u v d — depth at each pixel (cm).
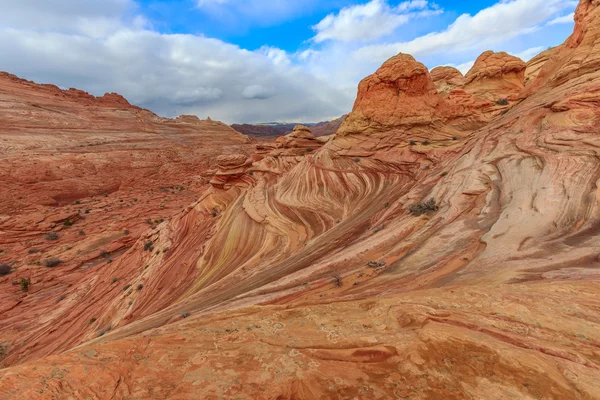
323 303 940
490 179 1727
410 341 502
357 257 1506
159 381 415
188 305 1744
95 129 10269
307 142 4616
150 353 497
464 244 1256
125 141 9969
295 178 3384
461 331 512
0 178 5991
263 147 5059
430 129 3173
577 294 634
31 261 3834
